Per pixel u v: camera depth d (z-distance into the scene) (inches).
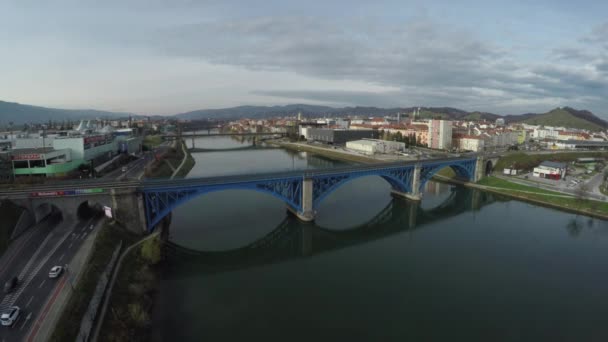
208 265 2514.8
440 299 2064.5
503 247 2928.2
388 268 2502.5
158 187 2613.2
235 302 1989.4
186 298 2020.2
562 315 1914.4
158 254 2309.3
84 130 6879.9
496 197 4731.8
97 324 1544.0
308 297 2062.0
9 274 1809.8
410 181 4443.9
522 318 1881.2
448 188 5270.7
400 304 1999.3
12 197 2372.0
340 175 3558.1
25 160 3651.6
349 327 1760.6
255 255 2721.5
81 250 2071.9
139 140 7052.2
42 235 2289.6
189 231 3137.3
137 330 1646.2
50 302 1572.3
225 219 3472.0
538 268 2517.2
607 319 1889.8
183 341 1608.0
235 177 3063.5
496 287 2223.2
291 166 6756.9
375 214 3870.6
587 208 3944.4
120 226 2448.3
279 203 4055.1
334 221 3592.5
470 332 1743.4
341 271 2455.7
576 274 2426.2
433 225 3570.4
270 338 1648.6
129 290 1887.3
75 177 3902.6
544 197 4404.5
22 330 1389.0
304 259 2674.7
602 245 2972.4
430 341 1660.9
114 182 2856.8
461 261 2647.6
